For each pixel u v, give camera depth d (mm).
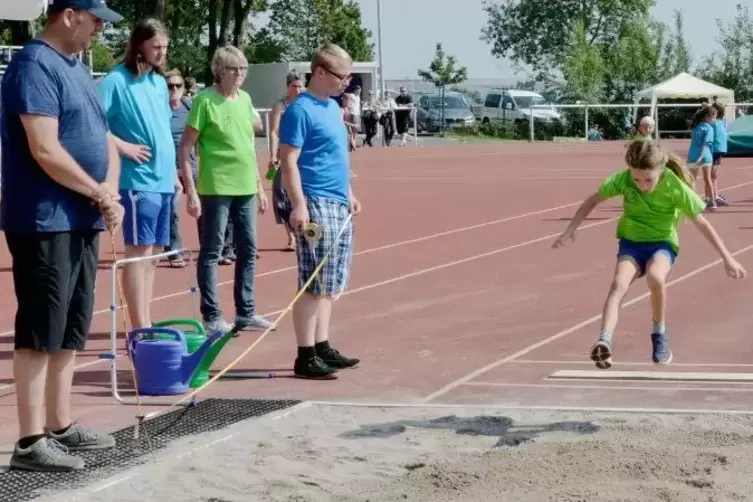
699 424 7328
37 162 6438
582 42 63281
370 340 10266
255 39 79750
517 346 9922
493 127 56844
